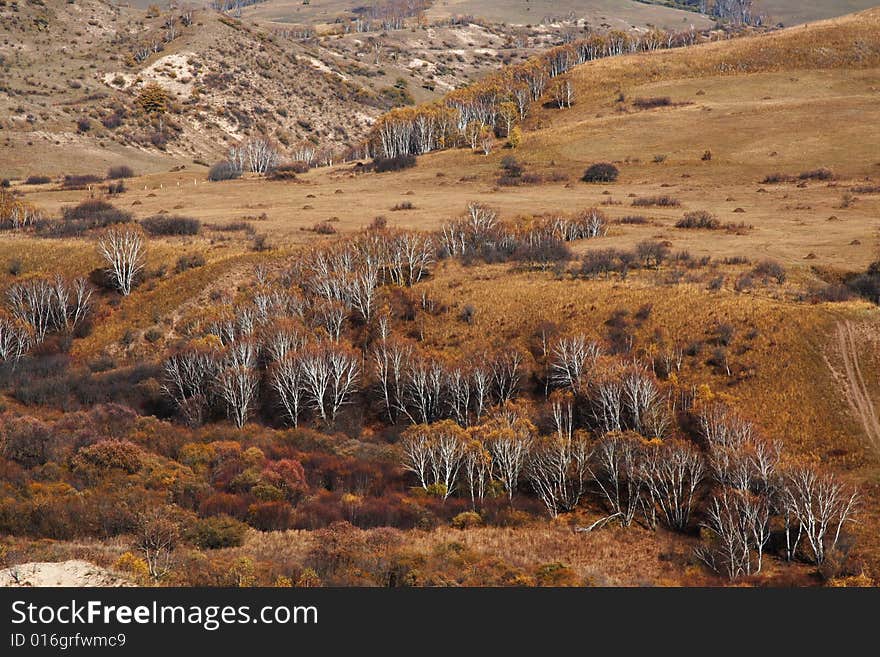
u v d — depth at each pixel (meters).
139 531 48.03
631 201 127.56
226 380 75.88
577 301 85.75
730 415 64.50
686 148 153.88
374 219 122.44
